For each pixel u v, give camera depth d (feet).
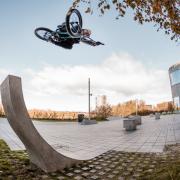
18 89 15.29
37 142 16.35
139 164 19.95
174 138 35.40
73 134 47.26
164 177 14.49
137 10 15.01
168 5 14.14
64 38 21.93
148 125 63.82
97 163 20.76
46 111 122.01
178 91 109.40
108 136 42.98
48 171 17.25
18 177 15.51
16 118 14.84
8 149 24.94
